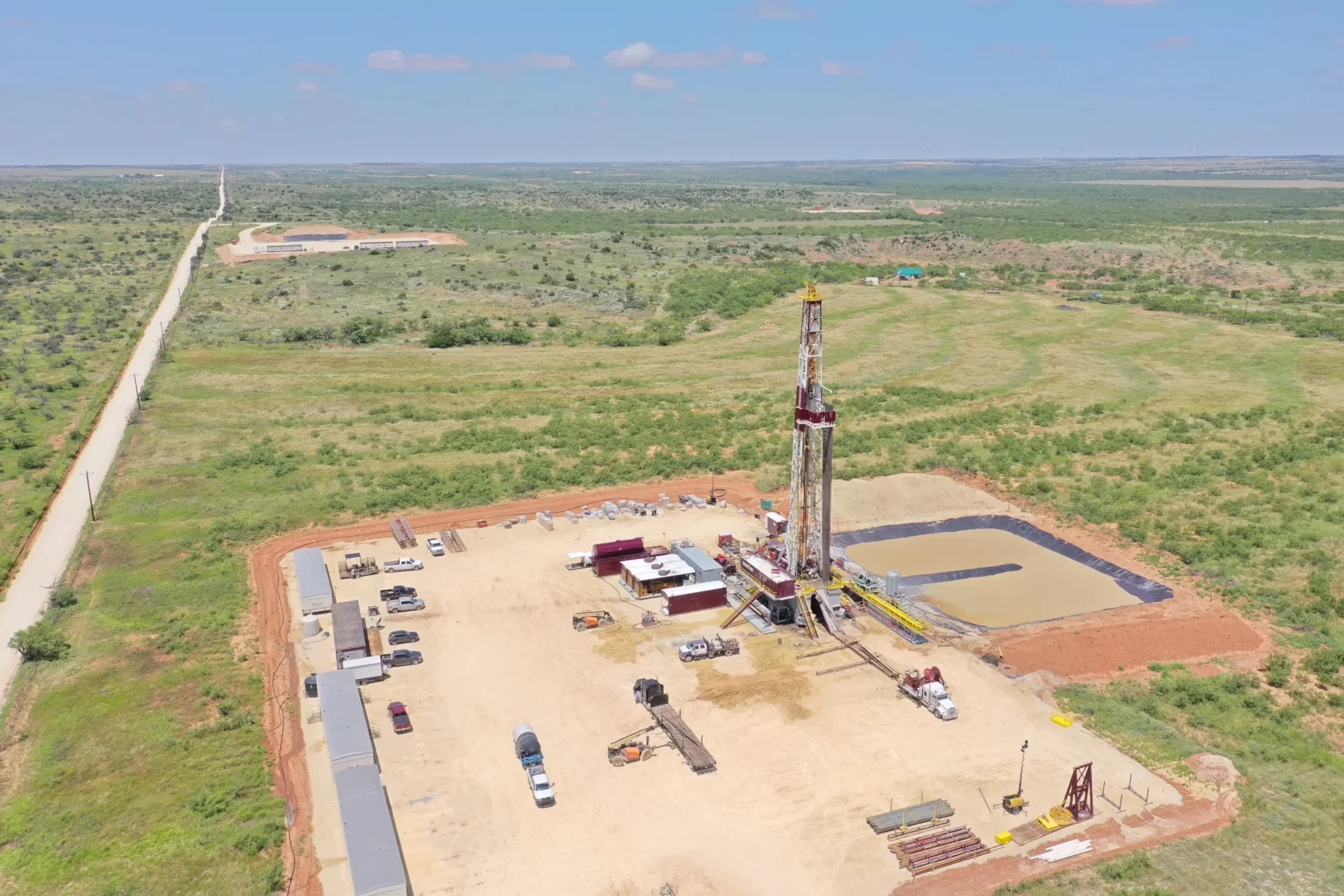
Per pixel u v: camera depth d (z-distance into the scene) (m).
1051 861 41.00
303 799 44.91
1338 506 79.19
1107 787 46.25
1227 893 38.84
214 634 60.00
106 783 45.19
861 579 68.44
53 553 71.56
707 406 113.12
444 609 64.25
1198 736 51.12
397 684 55.12
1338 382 116.62
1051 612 65.12
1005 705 53.41
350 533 77.19
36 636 56.41
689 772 47.22
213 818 43.12
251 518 78.31
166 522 77.31
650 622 62.31
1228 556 72.25
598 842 42.28
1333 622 62.66
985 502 85.69
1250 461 90.75
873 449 97.94
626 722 51.50
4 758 47.06
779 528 71.50
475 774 46.94
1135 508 82.38
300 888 39.28
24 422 99.69
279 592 66.38
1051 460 94.50
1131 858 40.84
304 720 51.25
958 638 61.22
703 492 87.88
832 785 46.28
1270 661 57.91
